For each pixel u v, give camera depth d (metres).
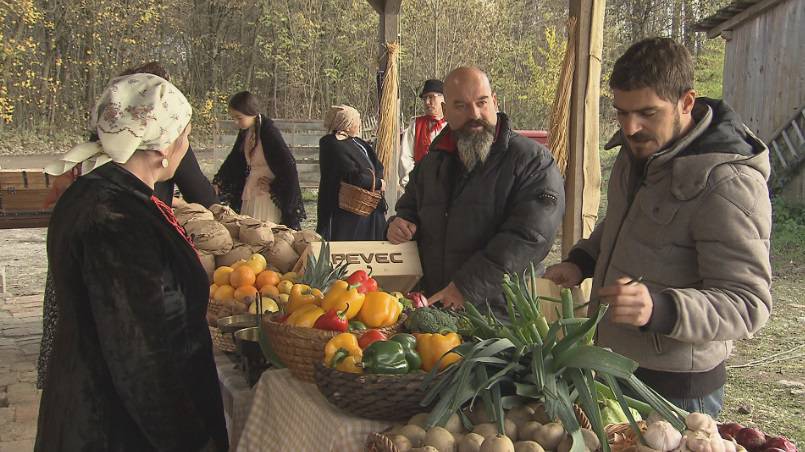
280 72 21.66
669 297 1.69
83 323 1.62
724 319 1.69
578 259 2.36
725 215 1.73
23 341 5.34
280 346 1.97
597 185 3.86
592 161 3.84
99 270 1.58
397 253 3.03
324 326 1.94
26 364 4.79
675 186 1.81
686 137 1.81
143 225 1.65
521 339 1.72
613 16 21.02
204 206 3.79
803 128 9.66
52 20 19.58
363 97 21.44
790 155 9.84
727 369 4.80
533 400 1.64
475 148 2.80
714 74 15.55
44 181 6.24
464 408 1.63
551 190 2.77
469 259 2.77
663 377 1.88
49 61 19.66
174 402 1.64
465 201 2.86
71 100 20.11
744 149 1.77
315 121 14.04
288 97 21.67
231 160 5.93
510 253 2.68
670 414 1.49
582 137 3.80
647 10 20.62
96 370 1.61
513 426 1.55
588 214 3.85
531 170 2.79
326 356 1.79
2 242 10.26
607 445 1.47
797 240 8.45
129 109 1.67
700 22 11.19
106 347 1.57
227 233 3.39
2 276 6.98
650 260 1.88
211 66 22.02
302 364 1.93
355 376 1.63
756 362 4.92
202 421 1.73
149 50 21.34
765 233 1.75
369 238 5.76
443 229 2.94
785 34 9.93
